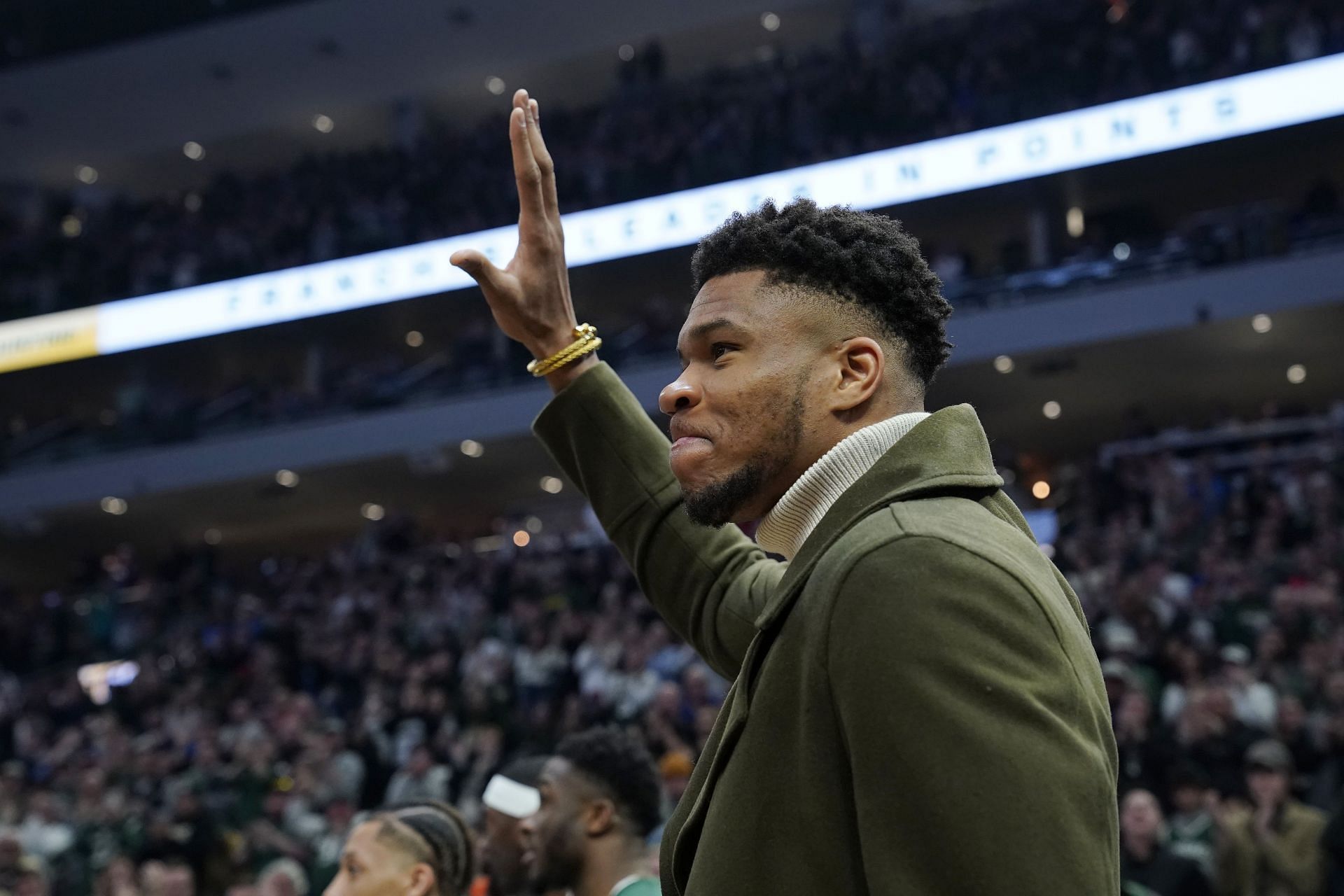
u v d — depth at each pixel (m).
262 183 20.66
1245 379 16.19
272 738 10.41
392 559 16.06
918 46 17.50
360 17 20.42
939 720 0.90
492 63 20.48
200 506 19.38
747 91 18.75
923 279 1.22
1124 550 10.45
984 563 0.96
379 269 17.73
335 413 17.81
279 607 15.88
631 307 18.23
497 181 18.56
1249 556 10.25
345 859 2.48
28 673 16.48
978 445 1.15
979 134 15.33
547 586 13.53
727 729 1.08
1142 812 4.79
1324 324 14.45
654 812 2.89
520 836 3.17
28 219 22.42
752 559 1.62
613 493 1.65
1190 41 14.83
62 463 18.75
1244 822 5.10
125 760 10.95
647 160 17.25
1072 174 15.28
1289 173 15.52
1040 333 14.83
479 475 18.61
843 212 1.23
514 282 1.63
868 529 1.02
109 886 6.99
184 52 21.09
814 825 0.98
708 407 1.17
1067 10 17.33
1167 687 7.41
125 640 16.52
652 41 19.81
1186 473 11.96
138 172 22.70
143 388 19.39
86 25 22.03
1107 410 17.19
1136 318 14.49
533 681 10.55
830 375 1.17
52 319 19.27
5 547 20.22
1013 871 0.86
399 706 10.75
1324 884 4.98
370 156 20.28
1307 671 6.88
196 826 7.25
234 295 18.36
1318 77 14.06
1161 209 16.56
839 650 0.97
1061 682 0.93
